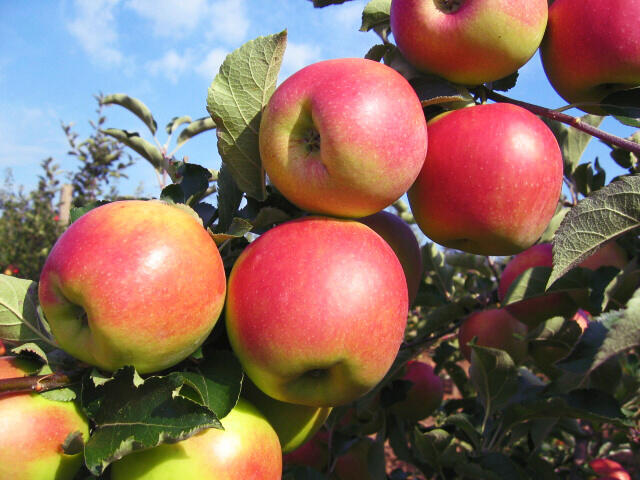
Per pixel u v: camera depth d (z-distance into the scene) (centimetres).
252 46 24
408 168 22
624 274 38
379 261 22
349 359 21
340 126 21
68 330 21
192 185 29
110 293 19
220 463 20
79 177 162
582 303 38
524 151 24
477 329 44
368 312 21
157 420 19
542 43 28
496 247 26
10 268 156
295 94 22
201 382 21
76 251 20
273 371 21
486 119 24
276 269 21
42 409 20
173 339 20
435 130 25
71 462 20
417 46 26
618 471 51
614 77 27
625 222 26
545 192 24
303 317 20
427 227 26
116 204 22
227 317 22
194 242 21
